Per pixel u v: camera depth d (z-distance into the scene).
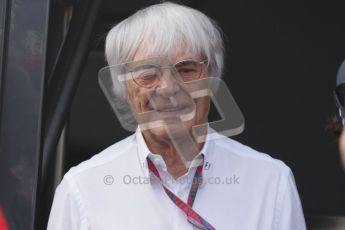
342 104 5.62
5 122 6.07
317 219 10.82
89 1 8.28
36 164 6.04
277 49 17.08
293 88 17.14
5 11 6.07
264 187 6.54
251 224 6.40
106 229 6.33
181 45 6.11
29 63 6.06
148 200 6.41
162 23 6.09
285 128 17.17
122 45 6.25
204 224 6.31
